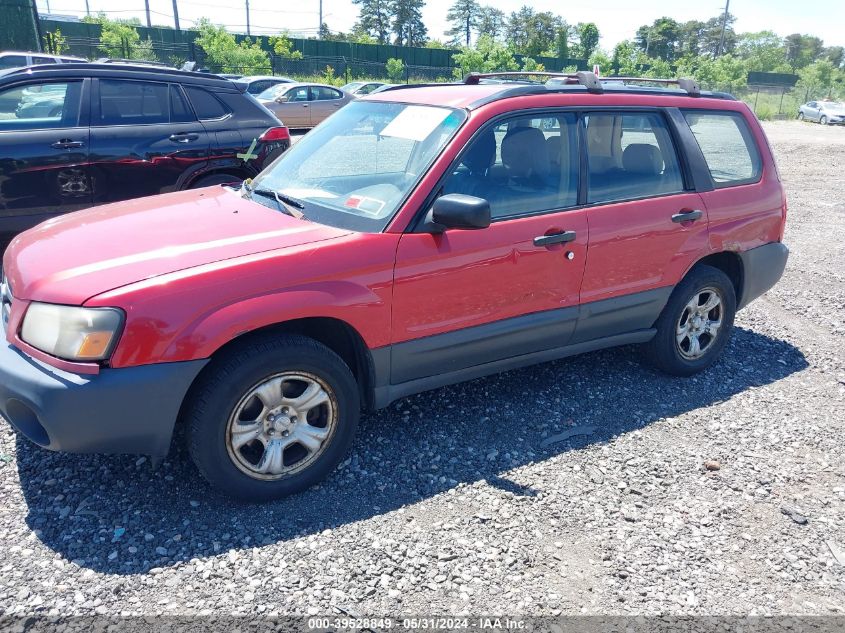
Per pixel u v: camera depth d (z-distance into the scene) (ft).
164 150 20.57
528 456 11.91
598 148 13.14
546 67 199.52
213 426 9.48
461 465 11.55
